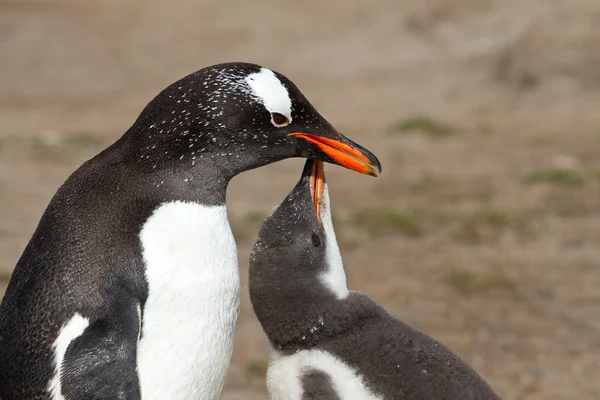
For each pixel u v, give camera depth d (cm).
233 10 4150
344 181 2027
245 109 644
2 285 1296
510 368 1116
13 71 3341
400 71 3219
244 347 1167
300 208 725
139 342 615
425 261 1503
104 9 4209
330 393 686
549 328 1241
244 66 659
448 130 2481
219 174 649
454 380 678
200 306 628
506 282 1397
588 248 1569
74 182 648
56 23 3850
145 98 3108
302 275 711
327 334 697
